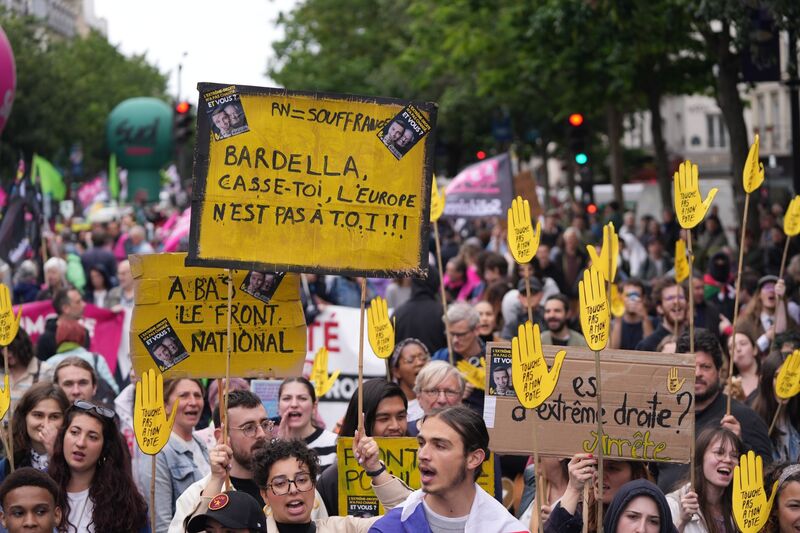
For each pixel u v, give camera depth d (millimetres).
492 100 57219
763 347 14414
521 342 7691
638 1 29438
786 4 21672
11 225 20750
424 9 47469
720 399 10562
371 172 8688
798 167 26141
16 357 12312
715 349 10500
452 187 25781
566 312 13883
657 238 28750
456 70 46000
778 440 11148
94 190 70875
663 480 10008
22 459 9836
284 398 10633
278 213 8609
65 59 84938
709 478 8898
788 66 25953
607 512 7805
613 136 46219
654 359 8812
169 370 9195
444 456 7105
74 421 8766
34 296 20250
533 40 35094
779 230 26875
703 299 15539
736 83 29172
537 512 7641
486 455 7238
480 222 40625
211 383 12734
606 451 8789
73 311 14164
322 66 73438
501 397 8852
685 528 8914
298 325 9297
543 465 9438
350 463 9555
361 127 8680
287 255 8609
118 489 8812
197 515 7566
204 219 8547
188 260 8523
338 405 16609
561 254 24203
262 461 8078
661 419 8789
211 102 8562
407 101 8703
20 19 72625
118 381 16469
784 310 15219
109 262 24562
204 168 8555
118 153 88688
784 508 8344
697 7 24438
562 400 8828
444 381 10211
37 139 69125
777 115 66750
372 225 8680
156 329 9195
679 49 32281
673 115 93562
